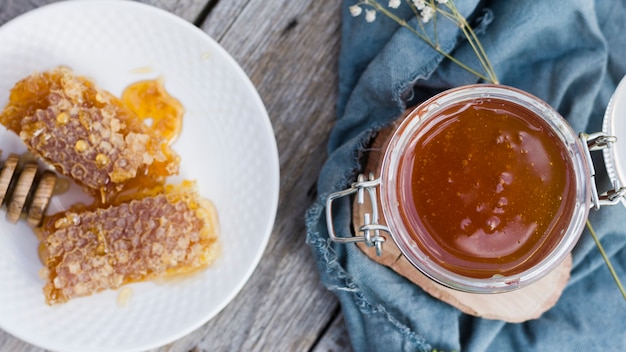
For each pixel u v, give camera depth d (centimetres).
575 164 47
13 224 55
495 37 56
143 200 54
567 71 56
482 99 47
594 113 58
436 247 48
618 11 57
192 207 55
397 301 56
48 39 54
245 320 58
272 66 58
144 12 54
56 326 55
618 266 57
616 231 56
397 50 55
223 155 56
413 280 55
